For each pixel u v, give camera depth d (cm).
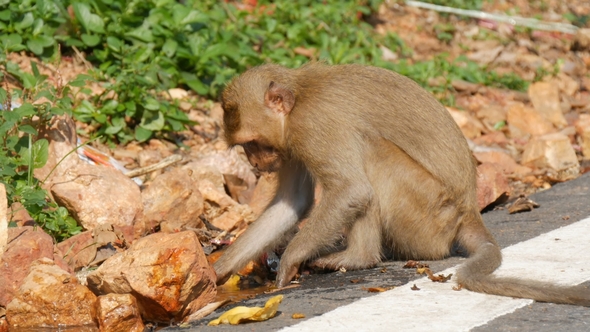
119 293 662
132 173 992
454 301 679
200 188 992
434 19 2048
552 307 661
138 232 882
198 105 1307
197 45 1330
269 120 845
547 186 1197
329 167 809
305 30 1655
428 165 827
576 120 1576
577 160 1292
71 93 1125
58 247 805
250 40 1552
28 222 799
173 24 1333
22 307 669
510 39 2005
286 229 871
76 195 865
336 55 1555
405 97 844
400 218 833
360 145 819
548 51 1969
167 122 1194
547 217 975
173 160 1016
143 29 1304
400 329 619
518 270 756
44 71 1199
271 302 654
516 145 1408
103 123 1142
